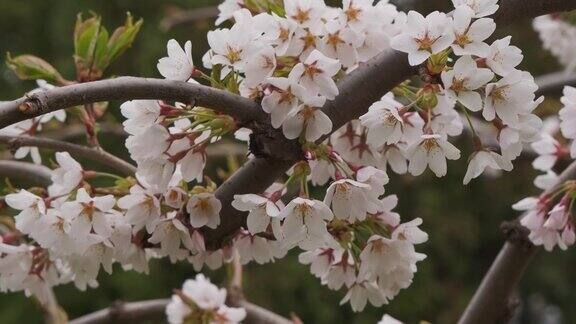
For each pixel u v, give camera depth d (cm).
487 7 111
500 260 134
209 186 118
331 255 122
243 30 112
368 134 114
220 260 119
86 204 115
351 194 113
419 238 118
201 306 130
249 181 115
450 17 112
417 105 115
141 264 118
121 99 108
